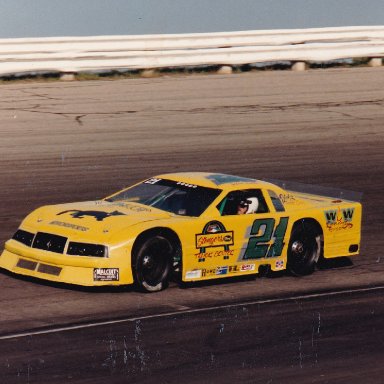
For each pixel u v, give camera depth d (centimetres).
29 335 2002
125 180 3847
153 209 2511
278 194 2673
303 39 6575
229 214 2533
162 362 1889
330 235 2747
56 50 5822
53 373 1792
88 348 1942
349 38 6731
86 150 4369
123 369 1836
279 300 2411
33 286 2366
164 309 2253
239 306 2327
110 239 2316
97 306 2239
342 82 6256
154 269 2392
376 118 5391
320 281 2648
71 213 2462
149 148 4456
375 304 2428
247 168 4172
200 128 4919
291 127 5066
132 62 6062
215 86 5950
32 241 2392
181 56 6216
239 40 6369
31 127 4766
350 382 1842
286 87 6025
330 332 2161
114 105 5325
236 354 1969
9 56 5656
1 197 3491
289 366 1914
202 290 2458
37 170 3959
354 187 3984
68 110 5156
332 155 4538
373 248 3094
